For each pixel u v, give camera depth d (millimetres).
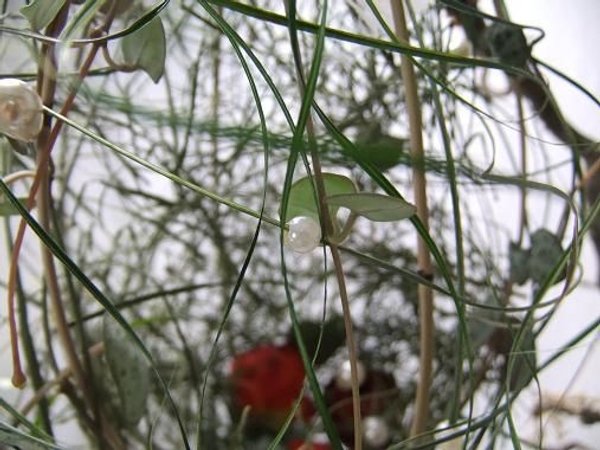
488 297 161
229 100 203
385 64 184
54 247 98
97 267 212
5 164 147
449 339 197
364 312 215
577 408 176
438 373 190
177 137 186
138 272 198
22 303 141
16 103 100
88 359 141
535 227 199
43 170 115
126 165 185
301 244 98
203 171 210
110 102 138
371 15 132
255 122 182
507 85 172
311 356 189
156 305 209
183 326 226
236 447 169
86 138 166
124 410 143
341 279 103
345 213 146
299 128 94
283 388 178
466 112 205
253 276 223
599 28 211
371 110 189
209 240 221
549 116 161
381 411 182
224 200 101
